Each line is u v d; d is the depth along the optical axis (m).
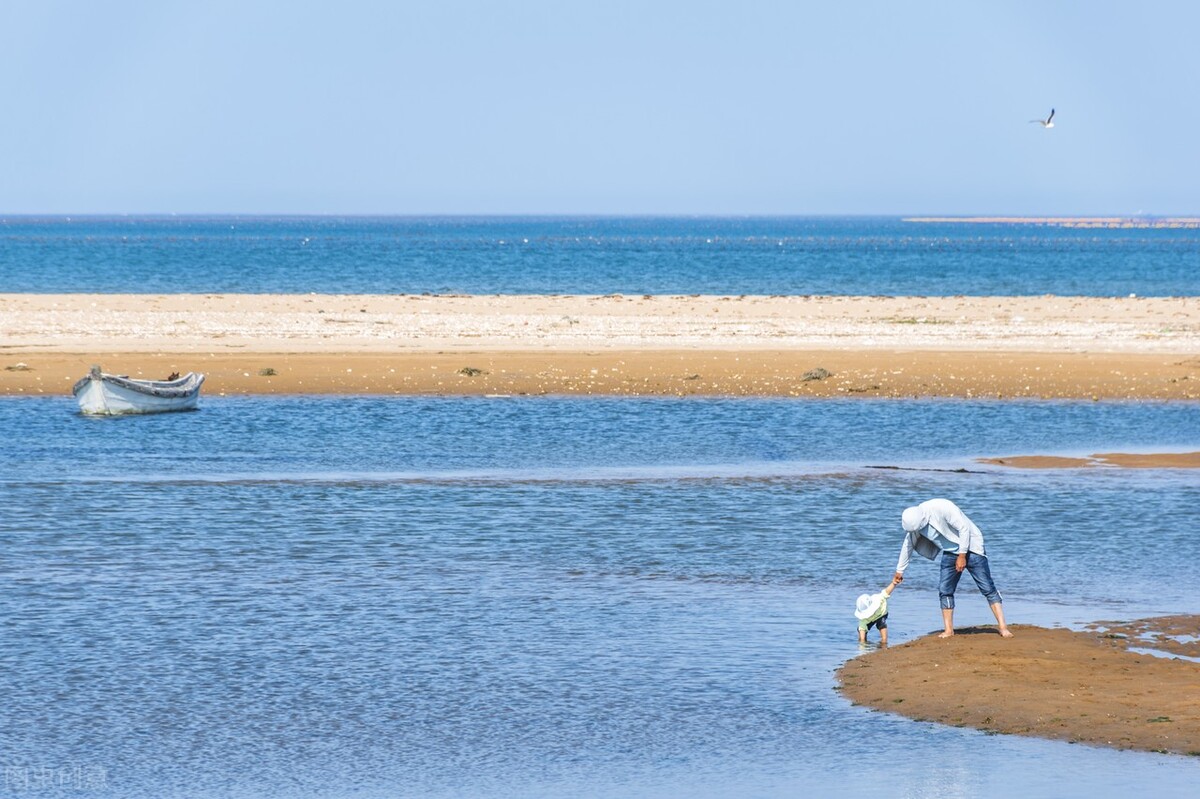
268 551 57.78
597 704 38.88
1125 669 41.06
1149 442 89.81
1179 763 33.94
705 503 69.06
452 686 40.28
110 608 48.34
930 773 33.66
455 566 55.34
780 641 45.03
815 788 32.88
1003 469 79.50
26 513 65.25
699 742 35.97
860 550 58.97
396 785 33.25
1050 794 32.28
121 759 34.66
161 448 84.94
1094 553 58.28
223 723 37.19
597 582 52.88
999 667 41.12
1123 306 182.75
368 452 84.00
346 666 42.06
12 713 37.69
